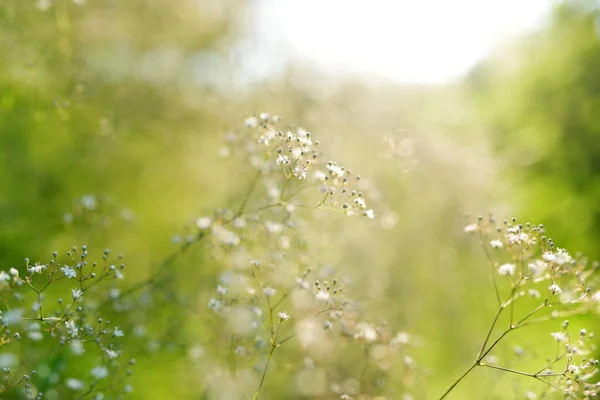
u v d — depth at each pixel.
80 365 3.89
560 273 2.75
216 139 5.76
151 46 6.21
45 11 4.74
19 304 3.20
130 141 6.20
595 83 12.45
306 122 5.61
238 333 3.57
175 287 4.05
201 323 4.27
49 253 4.77
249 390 3.81
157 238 6.02
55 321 2.73
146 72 6.21
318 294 2.97
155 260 5.21
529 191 11.66
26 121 5.15
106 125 4.99
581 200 11.80
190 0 6.18
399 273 6.09
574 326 7.28
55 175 5.61
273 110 5.55
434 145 6.97
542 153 11.88
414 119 6.95
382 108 6.43
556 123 12.70
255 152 3.70
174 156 6.60
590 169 12.16
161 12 6.01
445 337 6.42
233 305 3.42
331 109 5.85
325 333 3.96
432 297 6.50
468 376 5.71
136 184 6.53
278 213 4.17
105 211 4.79
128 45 6.05
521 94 12.93
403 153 6.27
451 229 6.85
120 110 5.66
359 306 4.00
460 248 6.94
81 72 4.62
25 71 4.55
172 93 6.19
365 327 3.59
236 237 3.50
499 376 4.06
